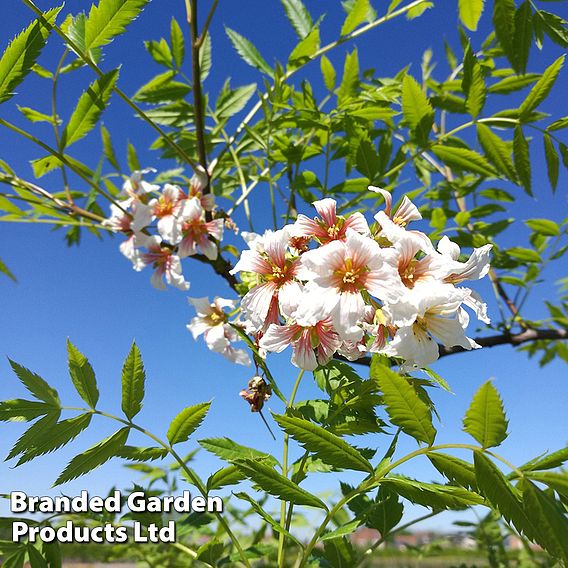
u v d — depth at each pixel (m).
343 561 0.27
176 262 0.39
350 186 0.41
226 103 0.47
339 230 0.26
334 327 0.25
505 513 0.18
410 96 0.36
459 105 0.39
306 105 0.42
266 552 0.27
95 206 0.47
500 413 0.18
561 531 0.17
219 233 0.39
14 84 0.28
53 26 0.28
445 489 0.20
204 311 0.35
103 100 0.33
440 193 0.46
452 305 0.24
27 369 0.25
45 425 0.24
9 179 0.39
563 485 0.17
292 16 0.42
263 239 0.27
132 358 0.25
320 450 0.21
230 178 0.49
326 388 0.30
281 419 0.21
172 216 0.39
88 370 0.25
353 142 0.37
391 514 0.28
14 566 0.25
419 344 0.23
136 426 0.25
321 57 0.44
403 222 0.27
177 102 0.44
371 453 0.29
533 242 0.53
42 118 0.36
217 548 0.26
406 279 0.24
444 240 0.26
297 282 0.26
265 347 0.26
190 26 0.35
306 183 0.41
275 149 0.41
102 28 0.30
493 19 0.31
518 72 0.31
